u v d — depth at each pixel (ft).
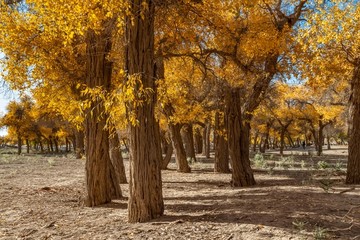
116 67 30.89
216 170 60.44
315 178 45.96
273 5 38.75
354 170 37.70
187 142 97.91
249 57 36.06
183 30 28.43
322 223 19.02
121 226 19.93
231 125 40.50
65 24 17.76
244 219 20.57
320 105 98.68
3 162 90.99
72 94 29.89
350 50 35.50
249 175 40.55
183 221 20.34
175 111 52.21
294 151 168.35
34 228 20.54
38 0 18.48
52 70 27.58
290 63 36.68
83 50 28.30
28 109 144.87
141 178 20.68
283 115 103.19
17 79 26.27
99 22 19.72
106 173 28.89
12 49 25.38
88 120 27.76
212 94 51.62
